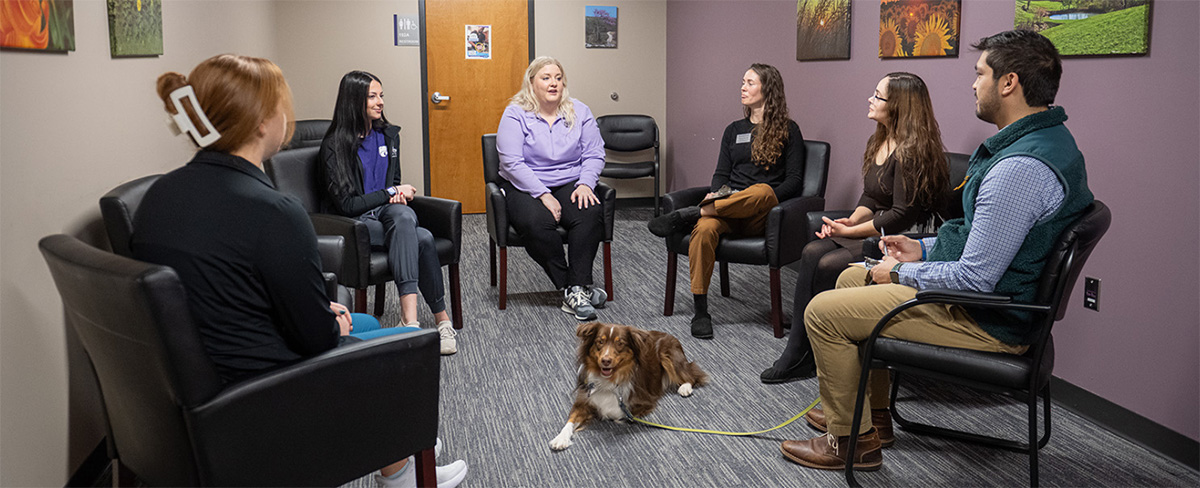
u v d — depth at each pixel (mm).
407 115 5910
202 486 1245
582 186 3473
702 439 2227
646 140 5918
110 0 2006
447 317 3084
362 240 2850
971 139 2900
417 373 1508
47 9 1619
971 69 2873
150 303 1138
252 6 4453
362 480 1983
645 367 2332
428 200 3240
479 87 5980
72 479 1751
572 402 2502
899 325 1839
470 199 6141
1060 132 1730
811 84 4094
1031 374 1704
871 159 2852
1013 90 1767
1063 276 1635
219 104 1300
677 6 5934
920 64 3184
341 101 3000
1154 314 2125
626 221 5785
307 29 5656
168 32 2625
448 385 2645
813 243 2617
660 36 6230
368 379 1431
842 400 1961
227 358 1313
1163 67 2070
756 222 3170
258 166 1382
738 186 3488
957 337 1793
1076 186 1693
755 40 4691
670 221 3145
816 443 2062
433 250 3027
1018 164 1683
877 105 2721
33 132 1587
